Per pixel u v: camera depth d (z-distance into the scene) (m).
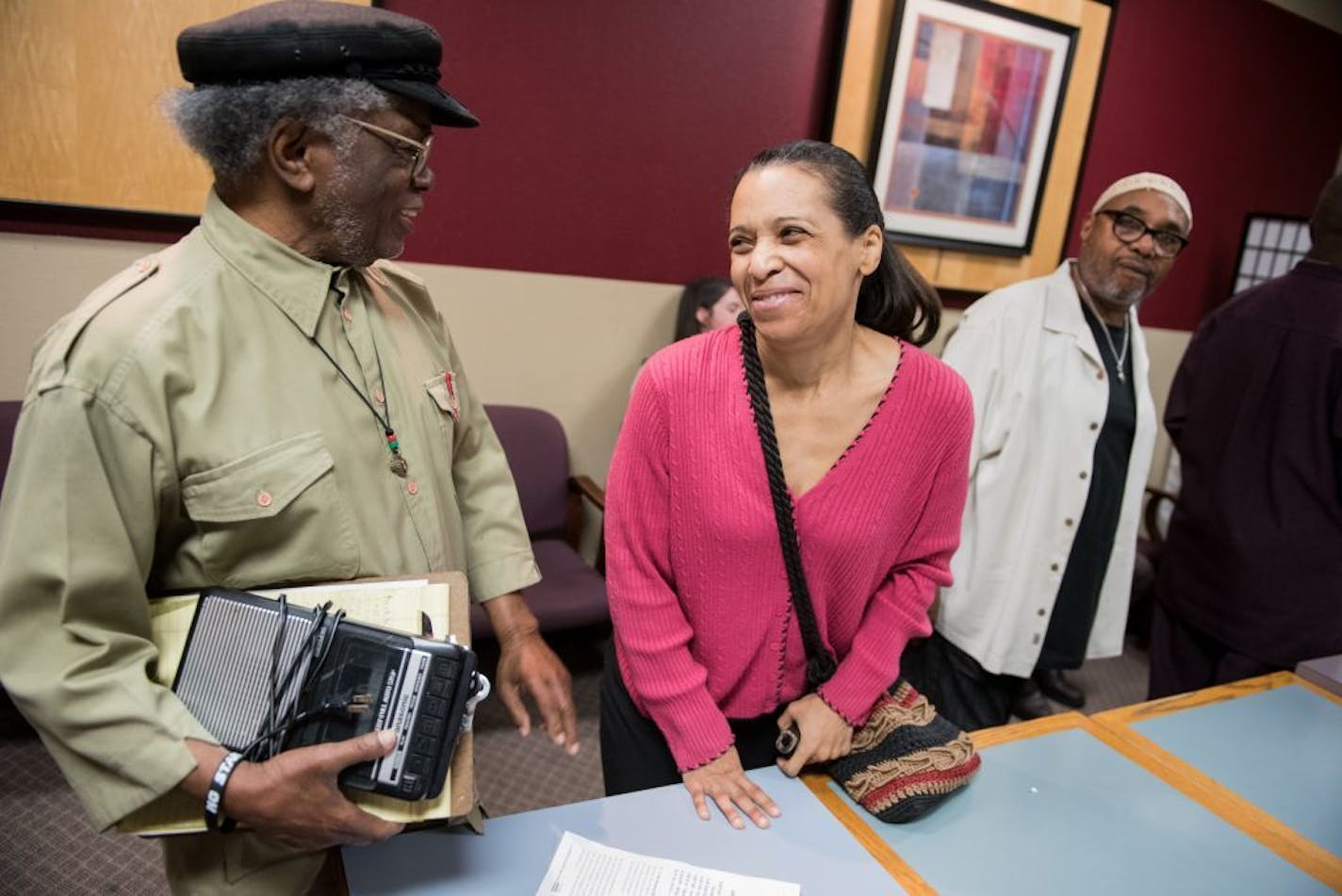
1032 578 1.85
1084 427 1.80
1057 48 2.86
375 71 0.79
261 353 0.82
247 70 0.75
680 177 2.50
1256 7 3.35
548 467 2.47
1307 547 1.82
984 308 1.92
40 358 0.76
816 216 0.87
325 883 0.92
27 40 1.71
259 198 0.82
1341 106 3.84
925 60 2.64
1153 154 3.32
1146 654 3.14
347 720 0.75
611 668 1.23
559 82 2.25
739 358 0.99
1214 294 3.76
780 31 2.49
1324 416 1.76
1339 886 0.99
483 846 0.90
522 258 2.36
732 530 0.97
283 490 0.80
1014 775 1.13
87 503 0.71
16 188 1.77
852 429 1.00
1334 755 1.26
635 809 0.98
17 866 1.62
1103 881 0.96
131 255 1.92
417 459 0.94
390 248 0.89
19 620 0.71
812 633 1.05
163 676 0.77
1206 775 1.18
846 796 1.05
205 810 0.71
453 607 0.83
